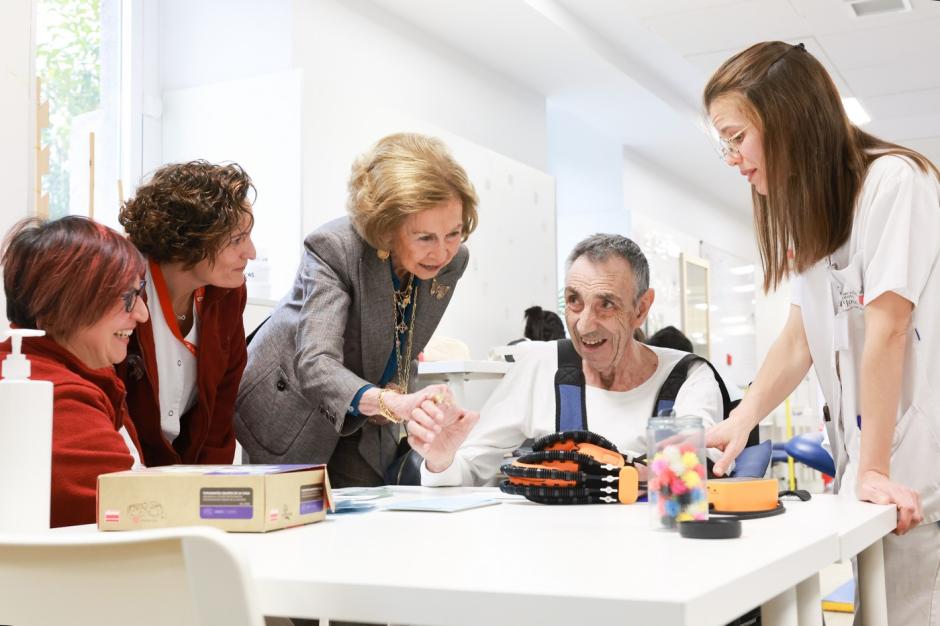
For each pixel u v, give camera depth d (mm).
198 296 1842
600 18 5766
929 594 1509
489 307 5250
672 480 1058
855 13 5406
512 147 6320
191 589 621
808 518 1222
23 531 1026
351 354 1946
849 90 6809
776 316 11938
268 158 4066
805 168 1562
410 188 1738
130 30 4152
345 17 4785
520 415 2041
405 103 5266
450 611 685
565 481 1395
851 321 1608
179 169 1739
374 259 1881
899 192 1512
